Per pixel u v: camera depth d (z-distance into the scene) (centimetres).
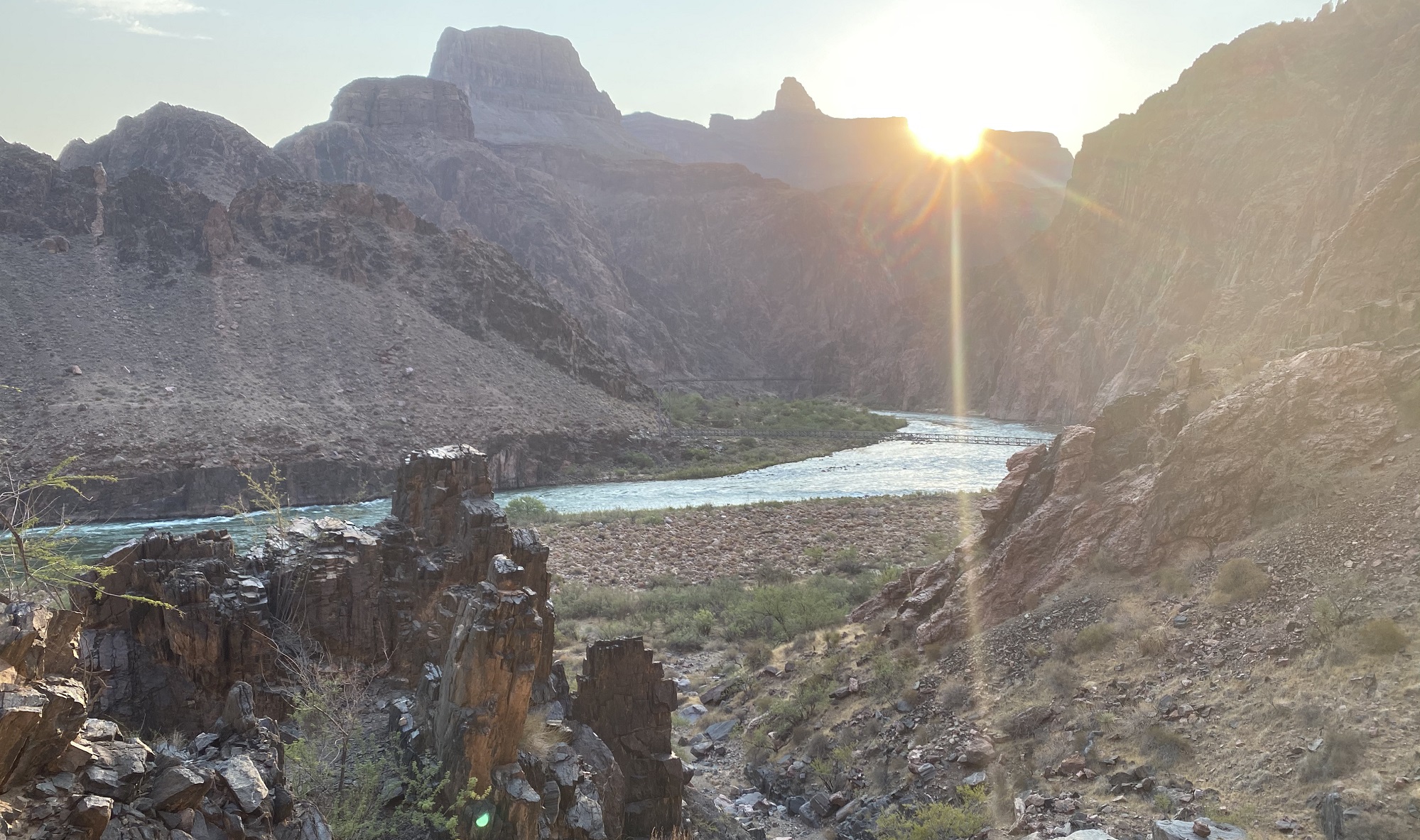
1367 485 2277
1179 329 15050
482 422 12012
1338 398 2531
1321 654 1859
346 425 11000
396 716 1606
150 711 1659
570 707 1792
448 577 1977
